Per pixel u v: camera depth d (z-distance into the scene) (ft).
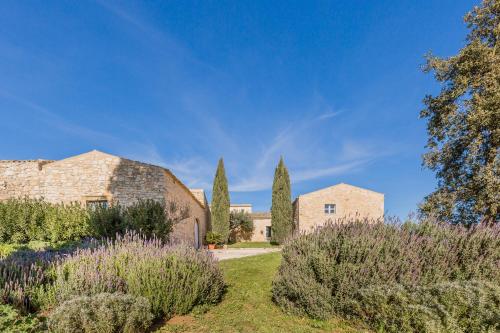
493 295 12.28
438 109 39.96
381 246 15.81
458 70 37.32
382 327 13.15
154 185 47.55
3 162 48.93
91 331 11.44
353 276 15.14
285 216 87.30
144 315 13.05
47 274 16.46
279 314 16.48
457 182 37.04
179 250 18.83
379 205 83.82
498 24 35.81
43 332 11.71
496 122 31.68
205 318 15.84
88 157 48.78
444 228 18.17
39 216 40.93
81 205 46.21
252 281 24.17
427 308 12.04
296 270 17.07
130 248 19.26
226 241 87.10
